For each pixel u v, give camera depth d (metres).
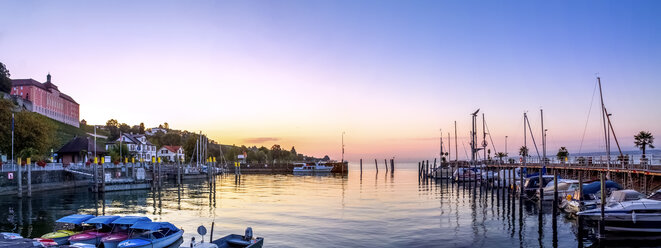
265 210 43.66
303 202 50.94
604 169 53.97
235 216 39.56
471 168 87.81
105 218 27.39
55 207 45.75
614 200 32.97
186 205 48.28
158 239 25.45
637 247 27.48
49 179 64.12
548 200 47.66
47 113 146.12
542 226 34.44
